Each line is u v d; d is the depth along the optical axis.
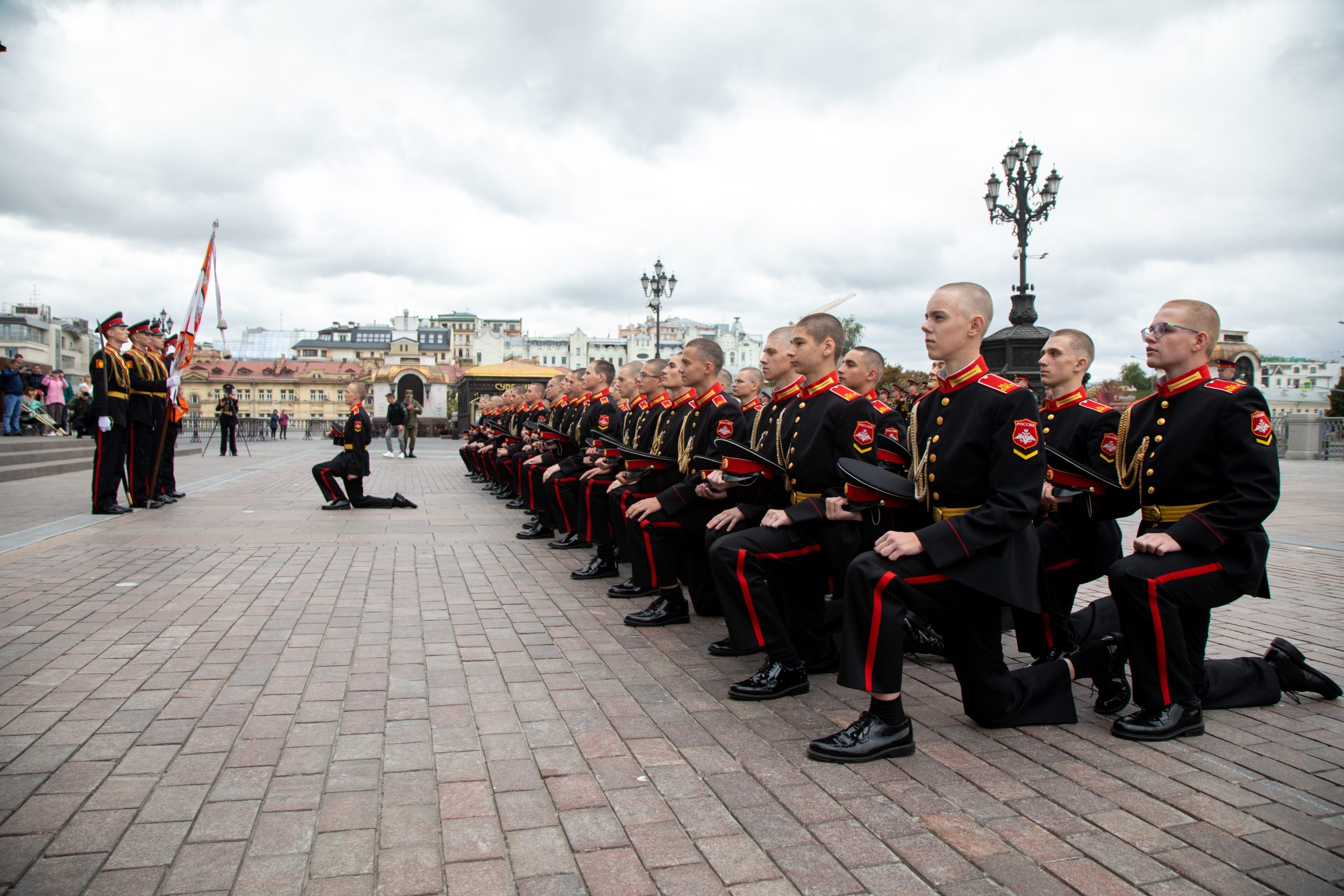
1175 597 3.64
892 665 3.40
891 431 4.39
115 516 10.28
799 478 4.44
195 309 14.16
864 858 2.63
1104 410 5.00
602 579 7.04
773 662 4.22
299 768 3.24
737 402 5.70
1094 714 4.04
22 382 20.52
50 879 2.43
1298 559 8.15
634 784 3.15
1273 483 3.61
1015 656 5.07
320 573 7.05
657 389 6.62
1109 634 4.28
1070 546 4.56
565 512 8.58
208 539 8.70
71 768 3.19
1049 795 3.09
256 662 4.56
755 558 4.18
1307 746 3.58
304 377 83.62
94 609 5.62
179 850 2.62
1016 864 2.60
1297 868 2.59
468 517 11.10
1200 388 3.86
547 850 2.65
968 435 3.60
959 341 3.72
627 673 4.52
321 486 11.66
